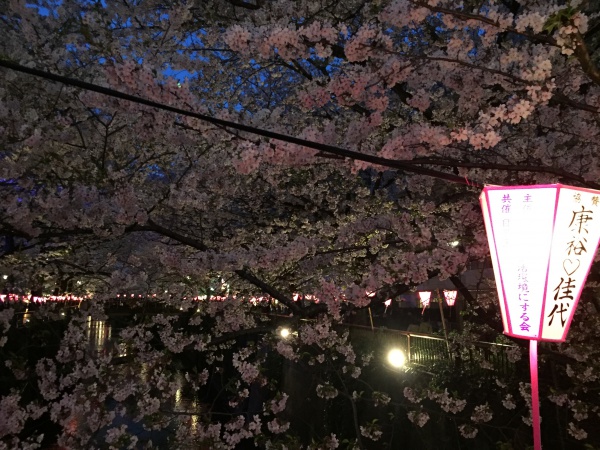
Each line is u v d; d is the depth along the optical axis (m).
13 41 6.91
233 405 7.41
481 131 3.85
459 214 6.24
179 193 6.54
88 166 7.13
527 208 3.32
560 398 6.87
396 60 4.12
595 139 5.27
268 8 6.71
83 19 4.88
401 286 6.26
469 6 5.30
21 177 6.25
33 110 5.75
